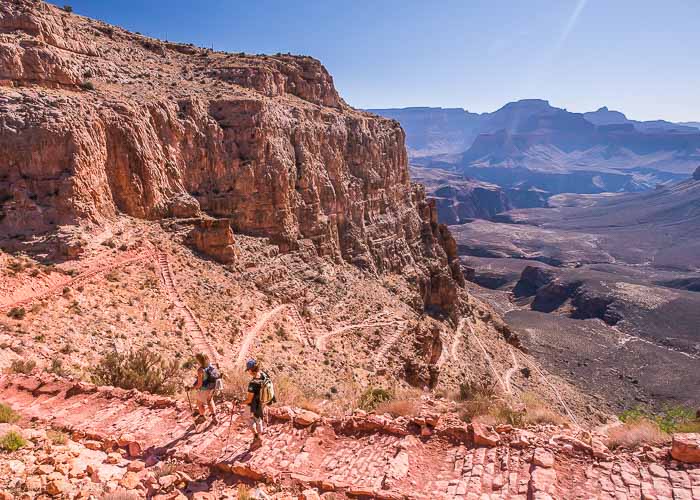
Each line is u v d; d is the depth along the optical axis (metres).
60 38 48.47
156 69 65.12
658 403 98.06
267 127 59.62
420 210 107.69
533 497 9.49
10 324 24.84
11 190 36.16
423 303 86.50
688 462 9.97
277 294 51.12
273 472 11.14
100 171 41.28
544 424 13.60
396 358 51.06
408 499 9.87
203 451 12.30
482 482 10.31
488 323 107.00
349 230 76.12
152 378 17.97
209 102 57.97
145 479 10.72
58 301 29.64
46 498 9.67
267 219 58.03
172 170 49.53
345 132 81.88
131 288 35.84
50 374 17.33
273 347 39.88
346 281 64.75
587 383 107.94
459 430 12.24
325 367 41.12
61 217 37.22
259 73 73.62
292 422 13.48
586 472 10.29
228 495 10.39
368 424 13.09
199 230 47.62
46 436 12.45
